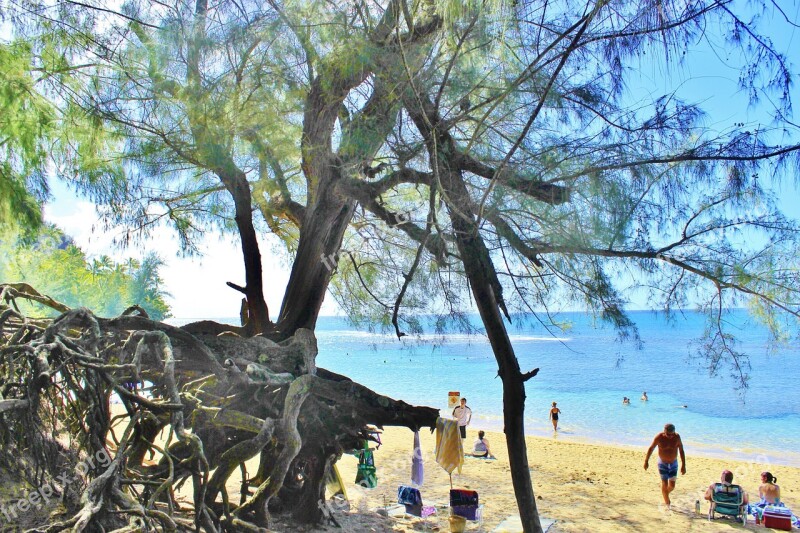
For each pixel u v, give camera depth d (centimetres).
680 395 3234
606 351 5706
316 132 770
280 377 706
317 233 862
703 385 3622
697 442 2045
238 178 834
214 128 726
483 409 2661
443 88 616
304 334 776
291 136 789
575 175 552
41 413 562
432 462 1436
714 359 566
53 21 739
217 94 714
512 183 585
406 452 1568
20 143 732
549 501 1120
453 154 643
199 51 702
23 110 738
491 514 990
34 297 732
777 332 551
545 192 584
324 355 5438
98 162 780
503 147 630
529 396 3200
